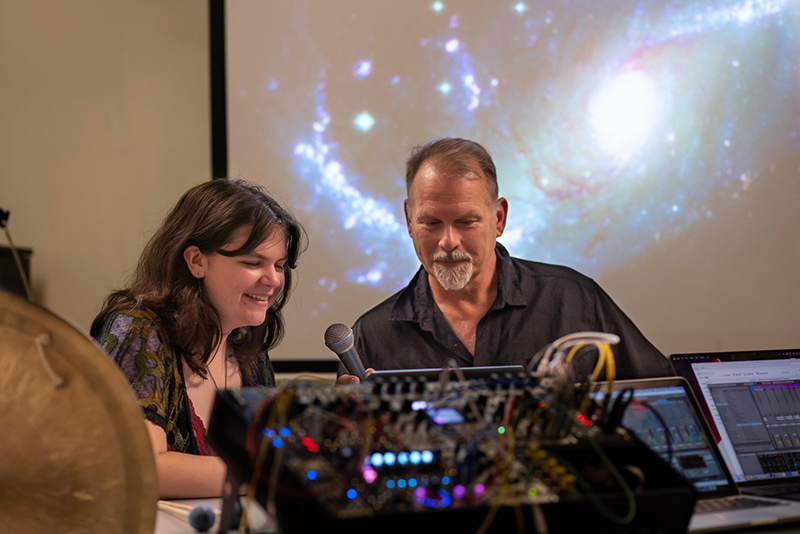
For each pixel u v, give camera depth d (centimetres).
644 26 265
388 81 263
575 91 264
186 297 143
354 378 128
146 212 276
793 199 268
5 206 274
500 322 196
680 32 265
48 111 276
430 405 83
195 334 142
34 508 77
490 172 188
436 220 185
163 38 278
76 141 276
